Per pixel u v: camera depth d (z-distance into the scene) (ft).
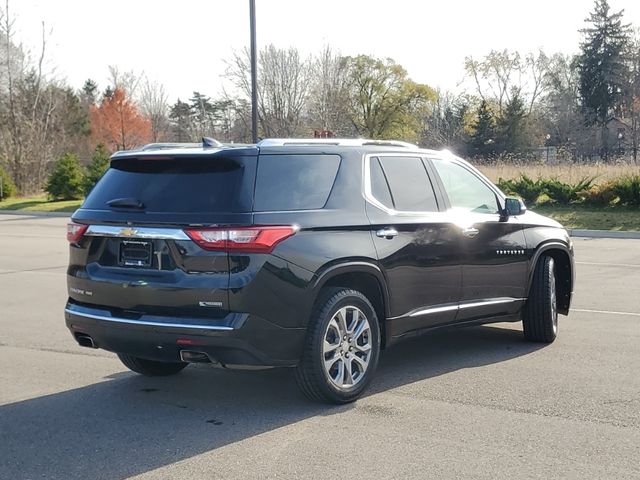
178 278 16.81
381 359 23.00
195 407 18.53
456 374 21.09
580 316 29.17
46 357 23.73
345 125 153.89
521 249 23.50
